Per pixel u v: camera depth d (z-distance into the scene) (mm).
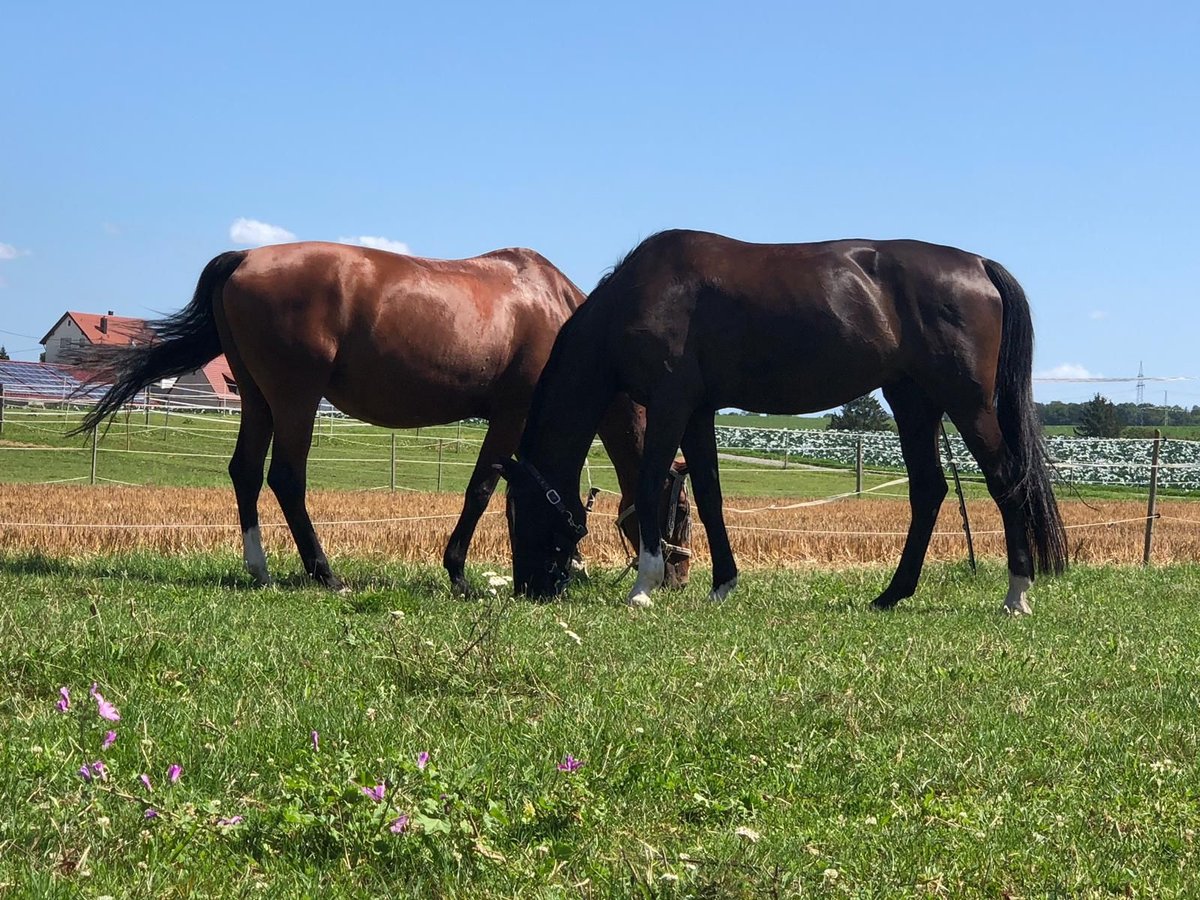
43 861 3514
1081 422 65438
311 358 9789
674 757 4965
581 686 6051
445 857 3740
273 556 12523
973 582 12633
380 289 10008
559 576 10414
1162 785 4934
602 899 3625
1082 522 28797
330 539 16625
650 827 4250
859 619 9234
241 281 9695
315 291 9758
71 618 6887
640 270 10086
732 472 47344
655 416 9938
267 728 4941
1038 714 6090
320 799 4004
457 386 10492
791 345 9867
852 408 70688
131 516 20891
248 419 10227
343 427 50750
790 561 17125
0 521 18938
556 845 3865
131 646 6059
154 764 4418
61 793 4023
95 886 3371
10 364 52844
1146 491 48719
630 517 11859
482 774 4449
